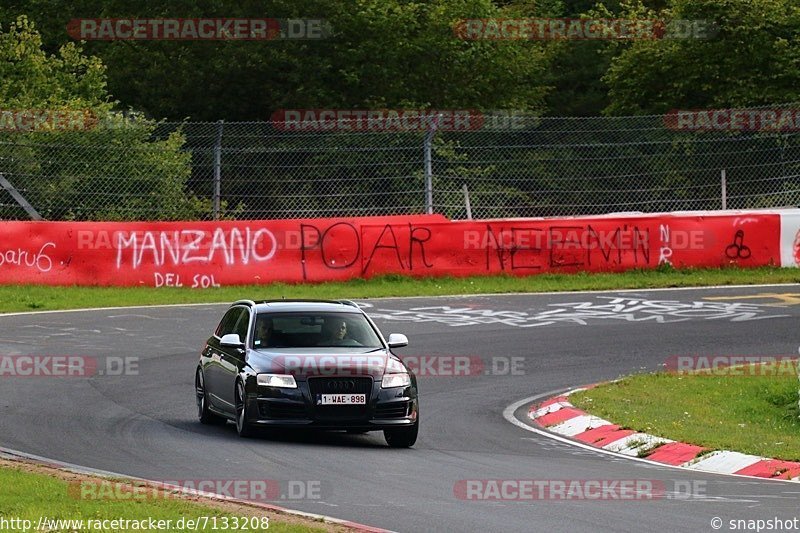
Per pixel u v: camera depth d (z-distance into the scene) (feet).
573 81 603.26
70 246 284.61
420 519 96.07
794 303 269.23
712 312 258.78
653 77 439.22
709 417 157.17
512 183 350.64
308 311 153.89
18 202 301.63
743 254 309.83
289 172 334.85
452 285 293.02
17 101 353.31
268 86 455.63
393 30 474.90
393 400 139.23
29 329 233.96
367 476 116.37
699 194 346.13
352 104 464.24
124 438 139.03
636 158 352.08
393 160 334.24
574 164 351.67
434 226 300.40
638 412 159.33
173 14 458.50
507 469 123.24
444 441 144.46
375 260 297.33
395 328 239.91
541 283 296.30
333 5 462.60
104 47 481.05
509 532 91.71
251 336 148.66
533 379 193.88
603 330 239.50
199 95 454.81
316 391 138.31
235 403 144.36
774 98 419.95
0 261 279.69
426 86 483.92
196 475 115.03
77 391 175.52
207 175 337.93
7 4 507.71
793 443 139.33
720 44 428.56
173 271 288.51
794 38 431.43
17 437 137.69
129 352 212.02
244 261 291.99
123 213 306.35
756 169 340.59
